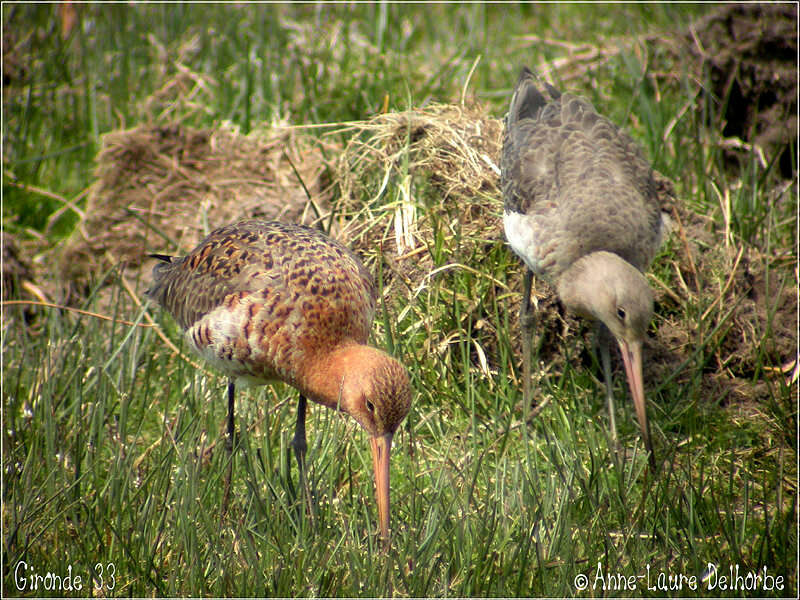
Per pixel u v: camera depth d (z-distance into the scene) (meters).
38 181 14.99
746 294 10.99
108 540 8.46
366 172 12.32
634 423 10.07
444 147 11.90
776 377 10.66
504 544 8.05
